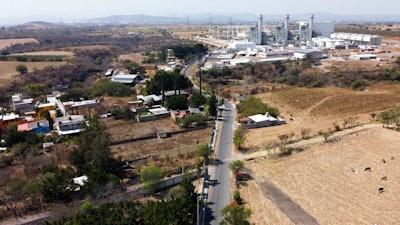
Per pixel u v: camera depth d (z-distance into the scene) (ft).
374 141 251.80
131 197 178.50
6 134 270.26
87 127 270.87
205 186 192.13
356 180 195.31
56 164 213.25
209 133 279.49
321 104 349.61
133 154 236.43
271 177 201.98
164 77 406.62
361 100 358.64
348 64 573.33
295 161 222.28
